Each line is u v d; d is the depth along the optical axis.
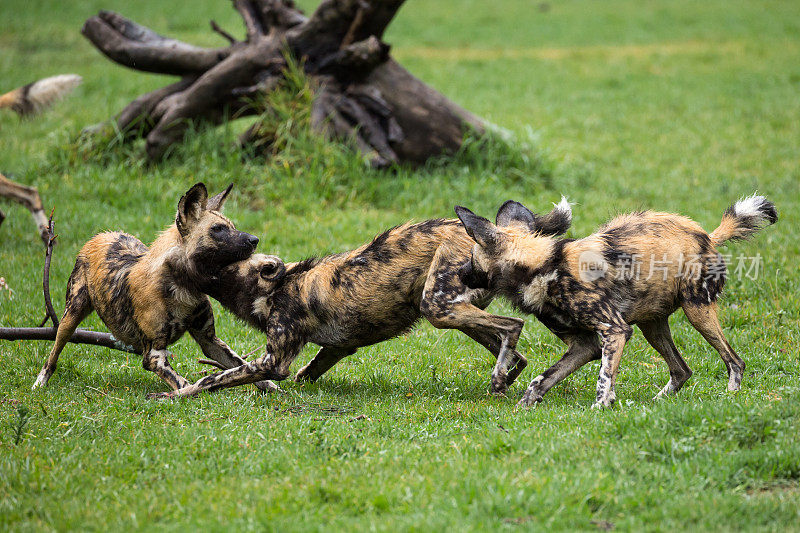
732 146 48.31
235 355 21.97
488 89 66.06
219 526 12.72
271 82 37.44
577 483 13.56
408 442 16.44
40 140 46.72
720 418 15.68
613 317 18.48
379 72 38.22
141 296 20.42
